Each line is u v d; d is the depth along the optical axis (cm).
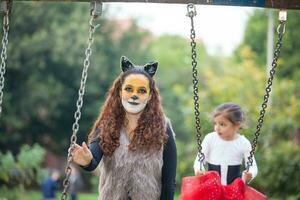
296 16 3072
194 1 807
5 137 3819
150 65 748
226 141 778
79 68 3925
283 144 1941
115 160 723
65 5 3847
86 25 3894
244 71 2600
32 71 3778
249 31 3606
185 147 2270
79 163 700
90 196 3500
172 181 733
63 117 4056
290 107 2308
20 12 3709
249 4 812
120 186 721
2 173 1741
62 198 710
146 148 723
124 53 4312
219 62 4622
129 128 733
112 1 793
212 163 779
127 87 730
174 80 5131
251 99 2388
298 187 1797
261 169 1833
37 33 3747
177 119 4553
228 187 743
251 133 1155
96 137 732
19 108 3788
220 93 2430
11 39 3691
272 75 783
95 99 4103
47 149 4100
